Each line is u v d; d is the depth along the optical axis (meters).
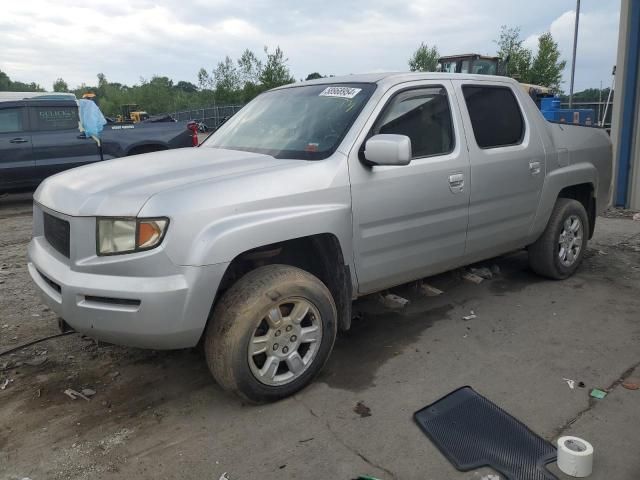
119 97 70.50
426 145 3.81
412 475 2.58
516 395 3.22
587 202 5.38
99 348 3.92
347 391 3.30
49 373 3.60
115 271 2.78
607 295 4.75
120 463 2.71
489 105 4.31
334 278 3.45
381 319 4.33
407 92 3.77
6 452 2.81
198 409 3.16
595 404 3.10
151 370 3.62
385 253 3.62
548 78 34.16
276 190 3.04
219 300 3.01
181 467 2.67
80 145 10.00
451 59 18.91
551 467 2.60
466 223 4.07
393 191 3.54
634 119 8.05
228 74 43.69
